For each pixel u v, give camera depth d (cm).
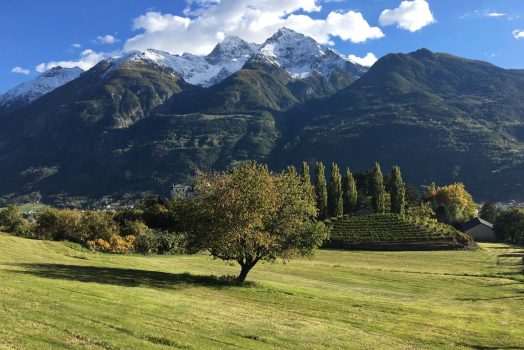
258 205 3288
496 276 5225
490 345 2209
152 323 1767
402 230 9162
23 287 2091
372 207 12481
